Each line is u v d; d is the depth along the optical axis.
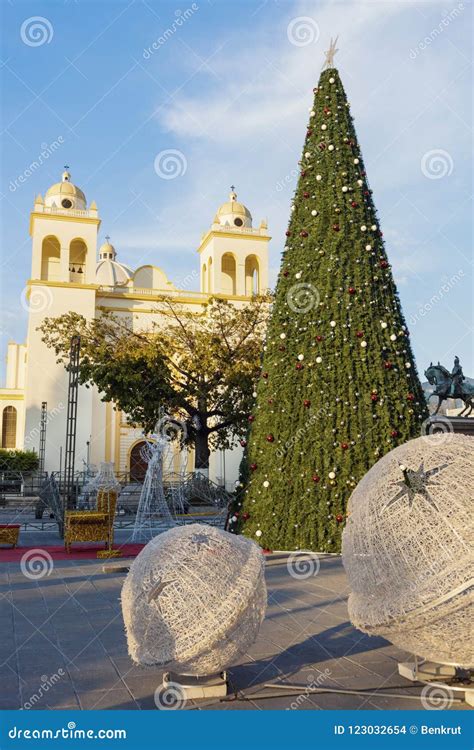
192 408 26.88
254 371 26.30
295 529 11.41
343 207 12.88
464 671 4.67
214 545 4.59
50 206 41.91
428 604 4.02
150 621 4.36
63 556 11.97
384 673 4.92
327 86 13.84
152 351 25.56
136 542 14.66
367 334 12.16
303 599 7.66
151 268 46.09
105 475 23.83
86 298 40.41
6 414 46.00
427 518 4.20
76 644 5.68
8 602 7.51
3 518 21.45
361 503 4.61
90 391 39.12
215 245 45.19
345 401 11.74
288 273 12.94
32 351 38.75
